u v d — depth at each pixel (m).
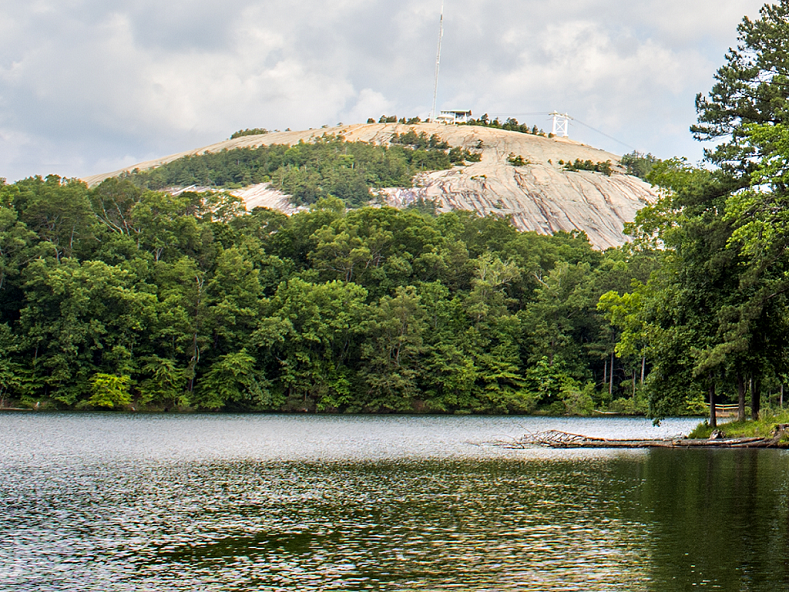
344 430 75.38
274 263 134.38
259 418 95.31
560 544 23.19
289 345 116.12
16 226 110.44
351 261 133.12
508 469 41.25
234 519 27.14
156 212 129.88
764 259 44.53
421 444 58.31
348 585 19.31
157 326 111.25
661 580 19.39
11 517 27.27
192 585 19.39
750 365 53.12
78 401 105.81
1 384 101.19
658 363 57.41
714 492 32.09
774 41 49.28
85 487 34.06
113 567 20.97
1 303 109.56
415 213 153.62
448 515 27.80
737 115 50.19
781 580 19.30
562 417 110.94
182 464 43.19
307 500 30.98
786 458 44.66
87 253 119.81
